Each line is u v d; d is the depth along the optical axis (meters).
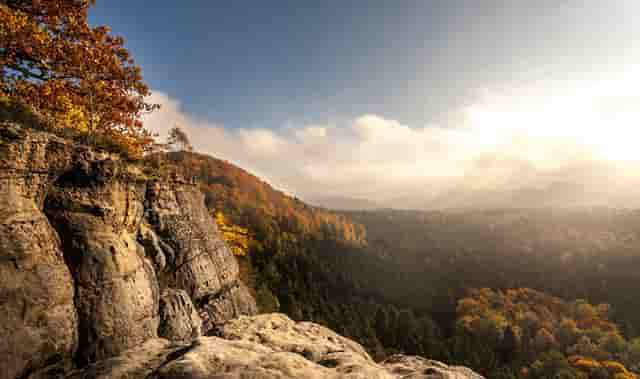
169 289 11.52
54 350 5.89
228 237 39.97
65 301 6.46
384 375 6.27
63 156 7.49
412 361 8.62
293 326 11.09
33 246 6.16
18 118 7.22
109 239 8.31
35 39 9.09
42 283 6.02
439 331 90.00
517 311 106.25
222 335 9.19
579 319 102.19
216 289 15.09
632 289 117.62
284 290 71.81
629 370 72.06
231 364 5.56
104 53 11.14
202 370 5.11
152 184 12.42
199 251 14.63
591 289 126.69
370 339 66.25
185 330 10.64
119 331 7.47
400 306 110.56
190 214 15.02
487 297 118.12
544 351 82.12
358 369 6.23
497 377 65.81
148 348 7.15
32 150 6.52
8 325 5.19
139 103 13.27
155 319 9.34
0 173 5.77
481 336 90.12
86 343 6.68
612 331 88.00
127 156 10.63
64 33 10.38
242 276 33.75
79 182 7.92
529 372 72.31
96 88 11.20
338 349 8.37
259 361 5.90
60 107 10.75
